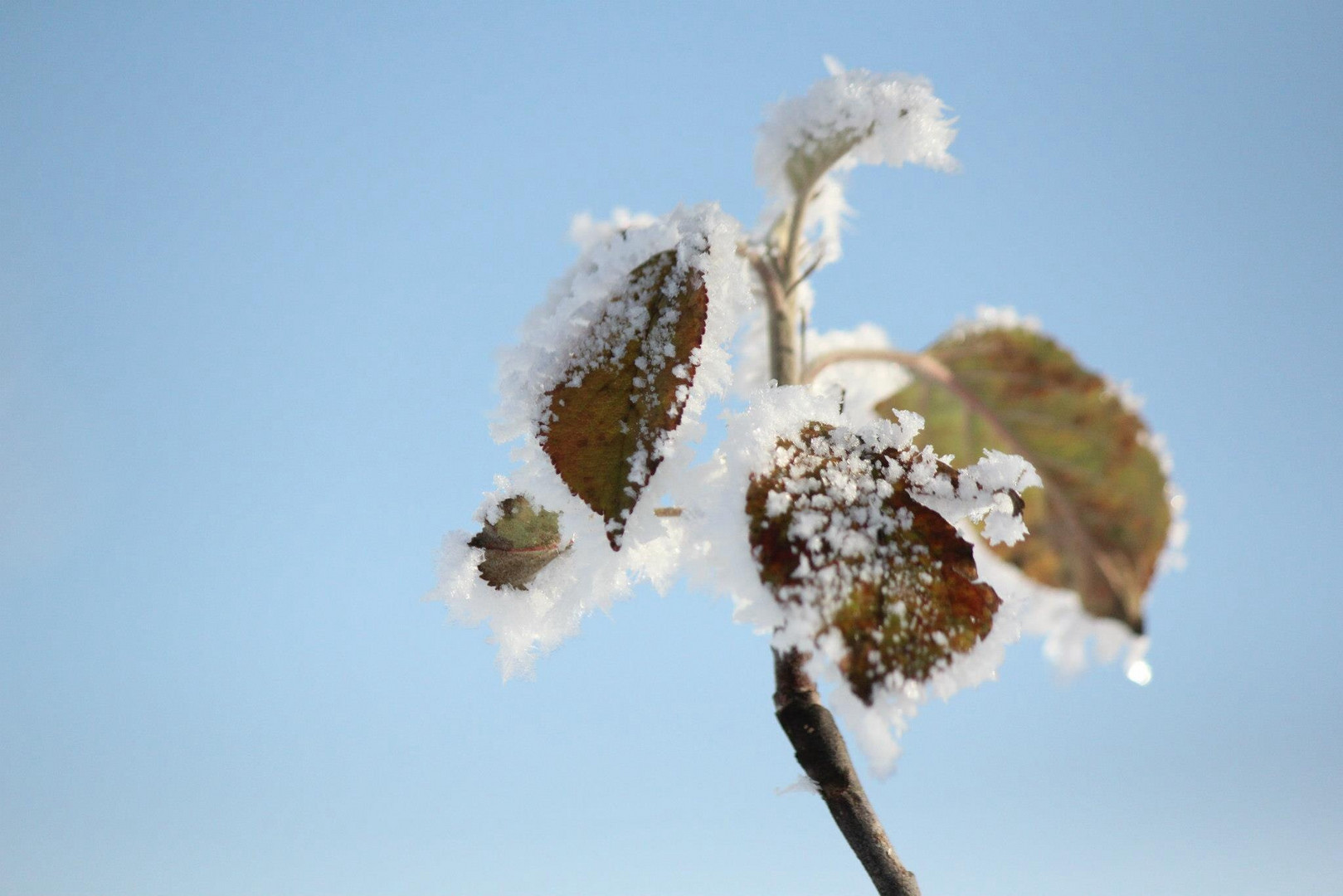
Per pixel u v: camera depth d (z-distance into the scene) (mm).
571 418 343
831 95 388
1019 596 333
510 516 350
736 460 336
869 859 337
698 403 340
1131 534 454
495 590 352
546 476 342
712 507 335
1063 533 458
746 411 342
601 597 346
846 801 339
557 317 350
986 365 449
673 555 350
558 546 351
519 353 349
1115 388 447
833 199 414
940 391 456
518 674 350
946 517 338
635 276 348
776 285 396
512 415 346
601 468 340
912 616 326
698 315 342
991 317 449
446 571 352
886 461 340
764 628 326
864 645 323
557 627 348
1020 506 337
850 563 328
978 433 458
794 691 345
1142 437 448
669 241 347
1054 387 448
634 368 344
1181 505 459
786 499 331
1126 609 452
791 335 394
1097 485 454
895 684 322
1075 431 452
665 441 338
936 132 384
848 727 320
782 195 403
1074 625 455
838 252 414
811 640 323
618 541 336
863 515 333
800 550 328
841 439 341
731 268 347
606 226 390
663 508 346
